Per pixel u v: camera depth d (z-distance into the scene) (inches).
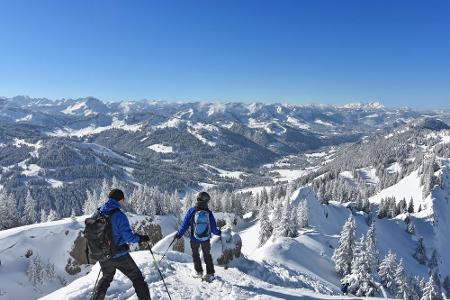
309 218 5236.2
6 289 2699.3
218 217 5590.6
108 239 317.4
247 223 5935.0
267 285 560.4
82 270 3225.9
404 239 5866.1
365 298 562.3
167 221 4913.9
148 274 505.7
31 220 4547.2
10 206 4030.5
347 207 6427.2
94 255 322.3
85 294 422.0
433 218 6628.9
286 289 561.9
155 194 5221.5
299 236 3720.5
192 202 5329.7
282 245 3225.9
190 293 452.8
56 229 3368.6
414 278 3321.9
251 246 4441.4
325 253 3415.4
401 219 6437.0
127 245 333.1
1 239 3115.2
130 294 432.1
